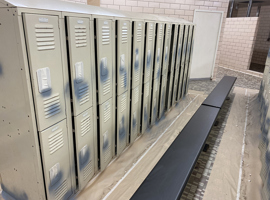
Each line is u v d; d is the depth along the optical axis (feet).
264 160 7.98
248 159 9.14
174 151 6.49
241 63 27.07
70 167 6.14
